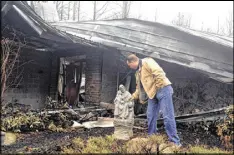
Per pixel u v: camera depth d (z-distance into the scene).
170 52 8.86
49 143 4.43
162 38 9.10
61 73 11.42
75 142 4.11
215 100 7.77
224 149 4.90
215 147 4.77
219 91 7.78
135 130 6.35
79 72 11.23
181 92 8.28
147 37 9.34
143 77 4.82
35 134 5.34
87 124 6.67
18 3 5.60
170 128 4.48
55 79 10.16
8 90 8.22
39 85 9.58
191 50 8.59
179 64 7.96
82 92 12.55
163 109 4.57
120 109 5.07
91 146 3.72
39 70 9.59
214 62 8.25
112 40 9.70
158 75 4.58
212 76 7.58
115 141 4.31
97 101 8.68
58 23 10.84
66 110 6.93
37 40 7.71
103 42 8.53
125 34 9.69
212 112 7.37
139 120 7.68
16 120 5.48
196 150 3.93
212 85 7.88
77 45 8.30
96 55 8.91
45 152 3.74
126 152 3.46
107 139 4.24
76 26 10.57
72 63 11.47
